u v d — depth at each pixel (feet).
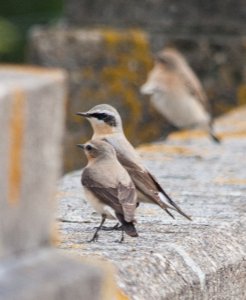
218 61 71.15
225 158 47.52
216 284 27.45
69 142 65.98
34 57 69.21
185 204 35.94
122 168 32.12
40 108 16.92
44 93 16.98
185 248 27.71
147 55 69.15
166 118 67.72
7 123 16.34
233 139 54.44
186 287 25.77
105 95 68.13
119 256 26.00
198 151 49.52
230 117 62.64
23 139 16.66
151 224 31.58
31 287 16.35
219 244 29.12
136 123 68.18
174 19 71.97
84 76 68.39
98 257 25.77
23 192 16.83
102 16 73.56
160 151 49.16
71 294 16.90
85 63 68.39
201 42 71.41
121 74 68.39
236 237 30.58
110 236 30.09
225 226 31.27
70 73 68.44
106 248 27.55
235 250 29.32
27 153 16.79
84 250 27.22
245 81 70.79
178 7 71.87
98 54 68.39
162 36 71.87
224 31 71.56
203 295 26.71
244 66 70.79
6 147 16.37
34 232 17.30
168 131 68.23
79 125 66.44
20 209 16.85
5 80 16.96
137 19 72.69
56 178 17.61
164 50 69.15
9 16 87.86
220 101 71.41
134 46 68.74
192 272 26.48
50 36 68.95
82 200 36.27
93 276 17.34
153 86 64.95
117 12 73.26
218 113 71.41
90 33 68.74
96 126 41.60
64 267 17.33
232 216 33.30
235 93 71.00
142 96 68.44
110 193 30.78
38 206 17.26
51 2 88.43
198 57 71.56
